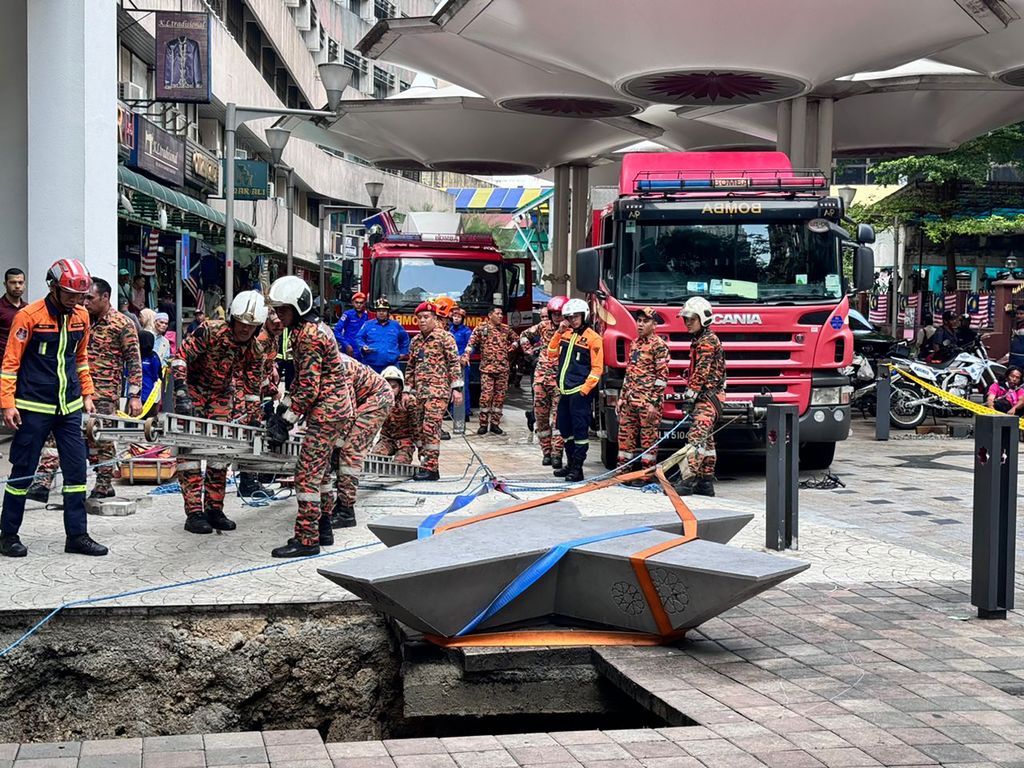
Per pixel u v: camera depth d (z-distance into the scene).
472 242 23.17
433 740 4.69
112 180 14.11
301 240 49.97
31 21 13.13
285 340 8.23
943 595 7.10
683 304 12.41
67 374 7.69
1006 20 15.55
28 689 6.21
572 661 5.86
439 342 11.78
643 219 12.56
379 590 5.43
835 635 6.15
